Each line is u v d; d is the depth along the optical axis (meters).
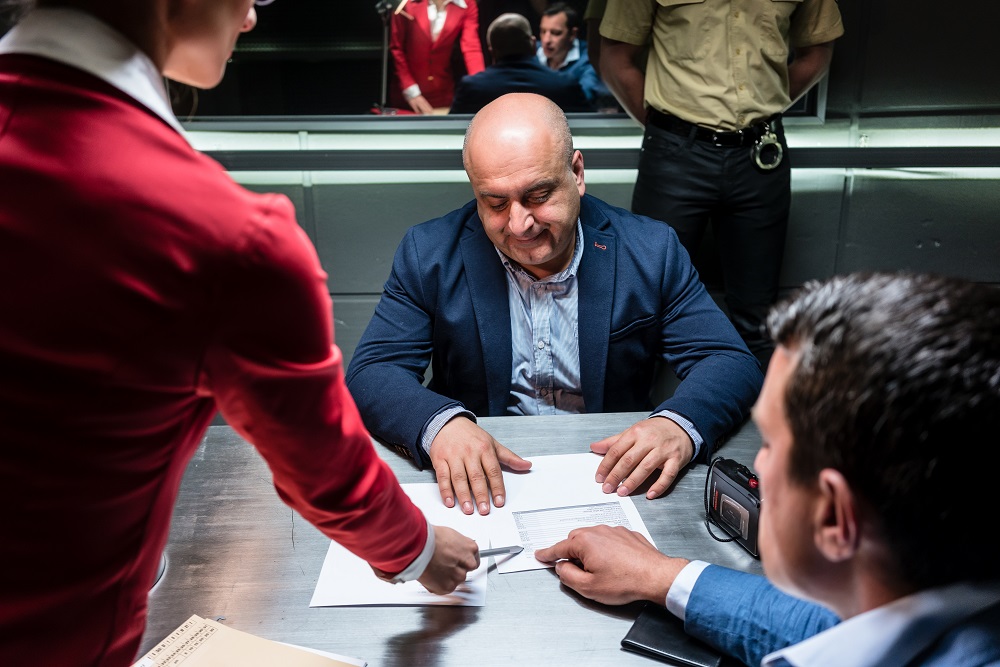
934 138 3.26
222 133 3.31
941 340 0.47
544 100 1.46
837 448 0.50
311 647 0.90
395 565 0.83
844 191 3.34
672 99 2.59
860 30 3.14
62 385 0.53
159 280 0.54
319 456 0.67
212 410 0.64
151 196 0.54
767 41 2.51
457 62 3.28
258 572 1.03
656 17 2.59
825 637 0.58
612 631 0.93
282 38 3.28
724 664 0.87
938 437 0.47
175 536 1.10
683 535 1.10
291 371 0.61
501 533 1.11
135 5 0.58
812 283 0.57
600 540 0.99
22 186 0.52
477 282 1.57
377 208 3.34
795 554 0.57
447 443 1.25
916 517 0.49
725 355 1.51
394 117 3.29
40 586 0.56
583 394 1.59
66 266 0.52
